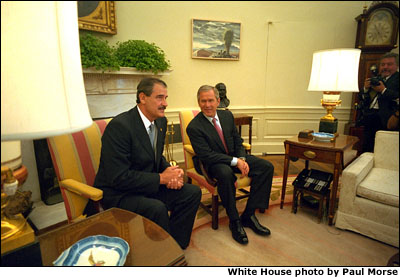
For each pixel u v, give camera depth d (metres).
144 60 3.08
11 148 0.67
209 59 3.91
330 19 4.02
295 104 4.29
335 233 2.05
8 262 0.70
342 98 4.15
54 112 0.57
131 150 1.54
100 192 1.37
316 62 2.31
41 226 2.17
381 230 1.88
